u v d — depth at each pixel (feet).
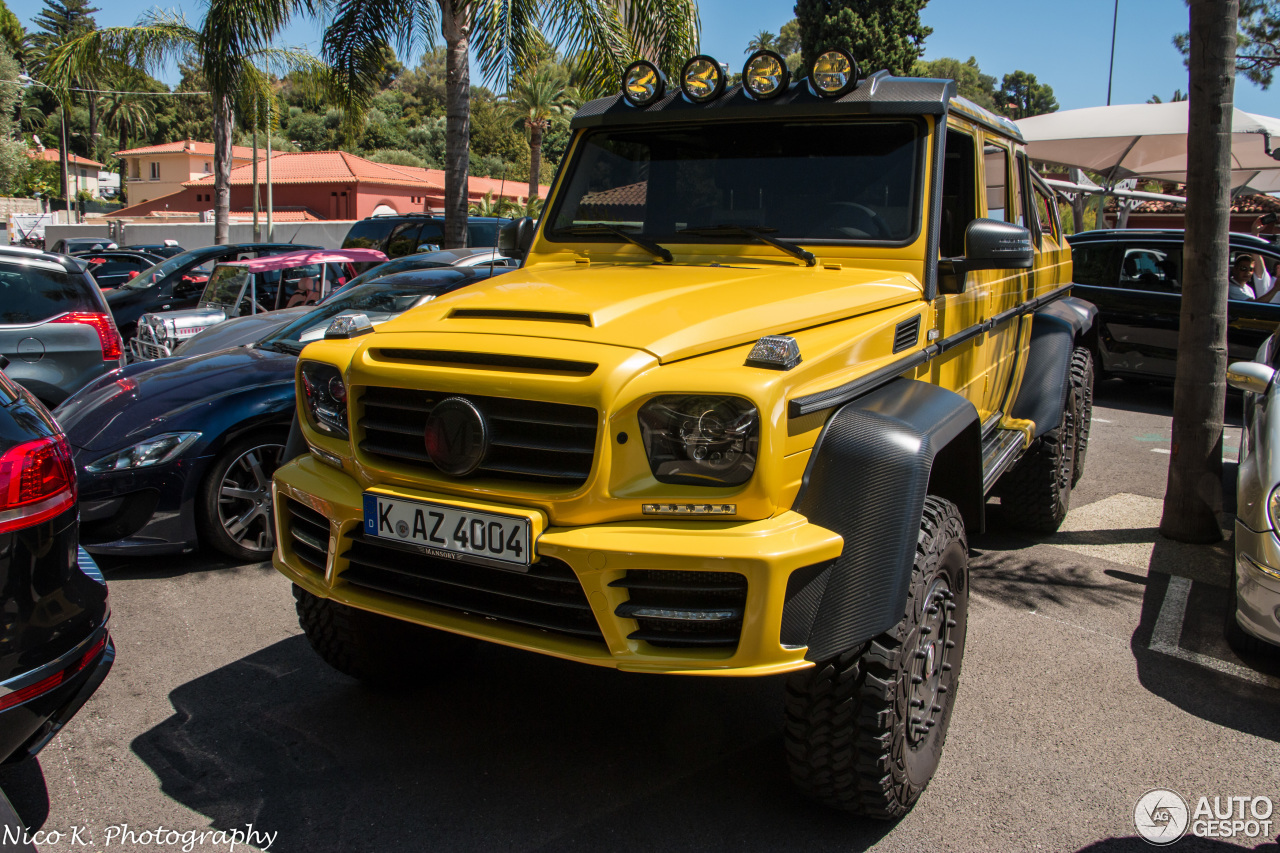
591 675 11.75
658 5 32.94
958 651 9.39
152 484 14.70
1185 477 16.65
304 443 9.82
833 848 8.35
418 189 152.87
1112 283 30.76
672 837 8.48
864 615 7.35
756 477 7.12
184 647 12.51
